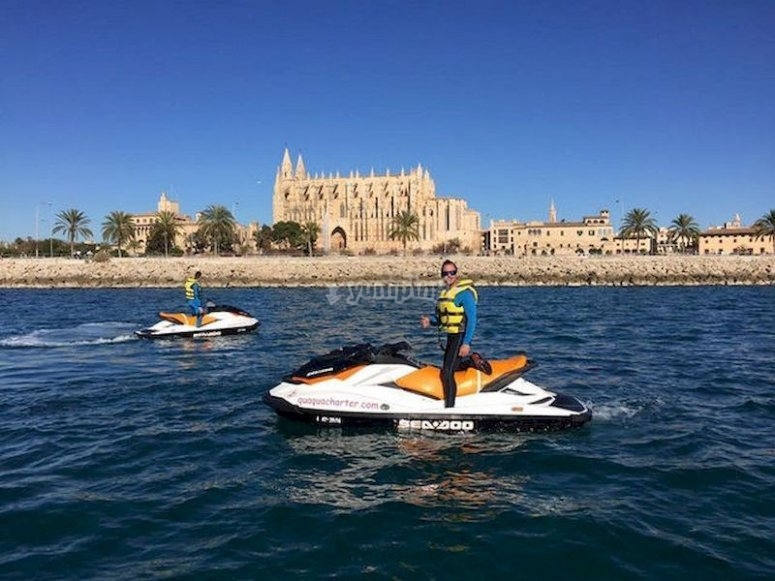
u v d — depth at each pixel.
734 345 20.41
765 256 86.88
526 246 172.00
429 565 5.48
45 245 140.50
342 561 5.56
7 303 51.00
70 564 5.53
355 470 7.96
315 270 91.44
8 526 6.31
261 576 5.29
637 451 8.70
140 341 21.67
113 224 110.50
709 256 88.12
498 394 9.64
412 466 8.10
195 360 17.22
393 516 6.53
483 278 87.06
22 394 12.73
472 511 6.66
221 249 145.75
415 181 174.38
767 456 8.49
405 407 9.49
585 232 168.62
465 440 9.17
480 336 23.59
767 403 11.59
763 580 5.19
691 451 8.70
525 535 6.05
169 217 122.19
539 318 32.38
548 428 9.60
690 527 6.23
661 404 11.52
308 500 6.97
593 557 5.61
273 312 39.00
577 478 7.66
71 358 17.70
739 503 6.85
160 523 6.38
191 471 7.95
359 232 177.38
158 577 5.28
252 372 15.18
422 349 19.67
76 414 11.00
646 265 88.06
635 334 24.00
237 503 6.90
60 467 8.13
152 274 90.75
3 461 8.39
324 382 9.95
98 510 6.69
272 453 8.66
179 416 10.80
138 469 8.05
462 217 182.12
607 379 14.10
